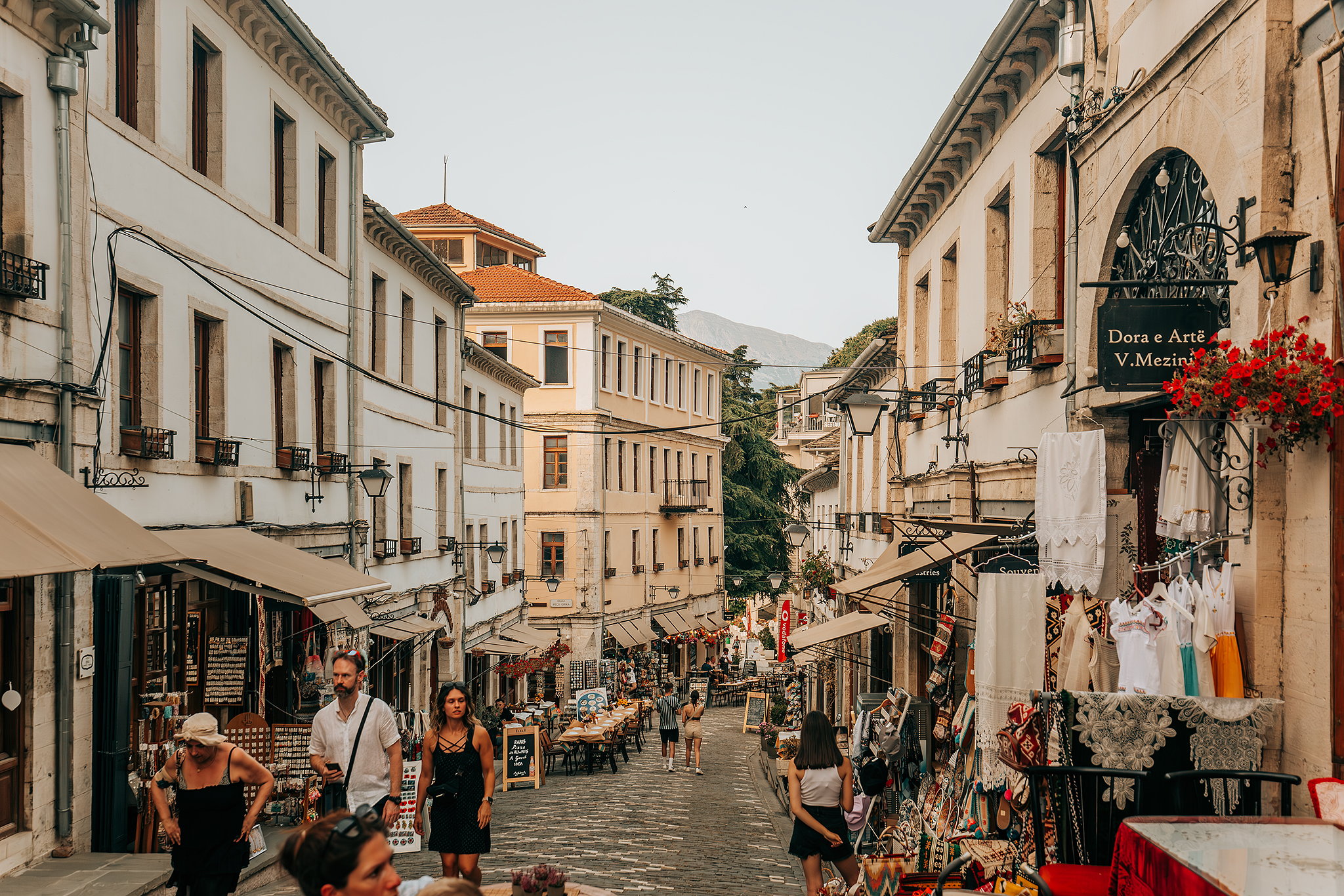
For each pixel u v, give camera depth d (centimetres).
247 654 1464
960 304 1611
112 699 1043
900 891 695
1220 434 739
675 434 5309
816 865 867
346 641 1877
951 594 1507
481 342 4491
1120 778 639
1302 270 651
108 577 1058
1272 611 672
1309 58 655
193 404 1380
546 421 4434
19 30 991
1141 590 940
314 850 343
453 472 2845
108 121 1157
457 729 791
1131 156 902
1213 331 738
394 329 2353
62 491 945
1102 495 827
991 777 813
